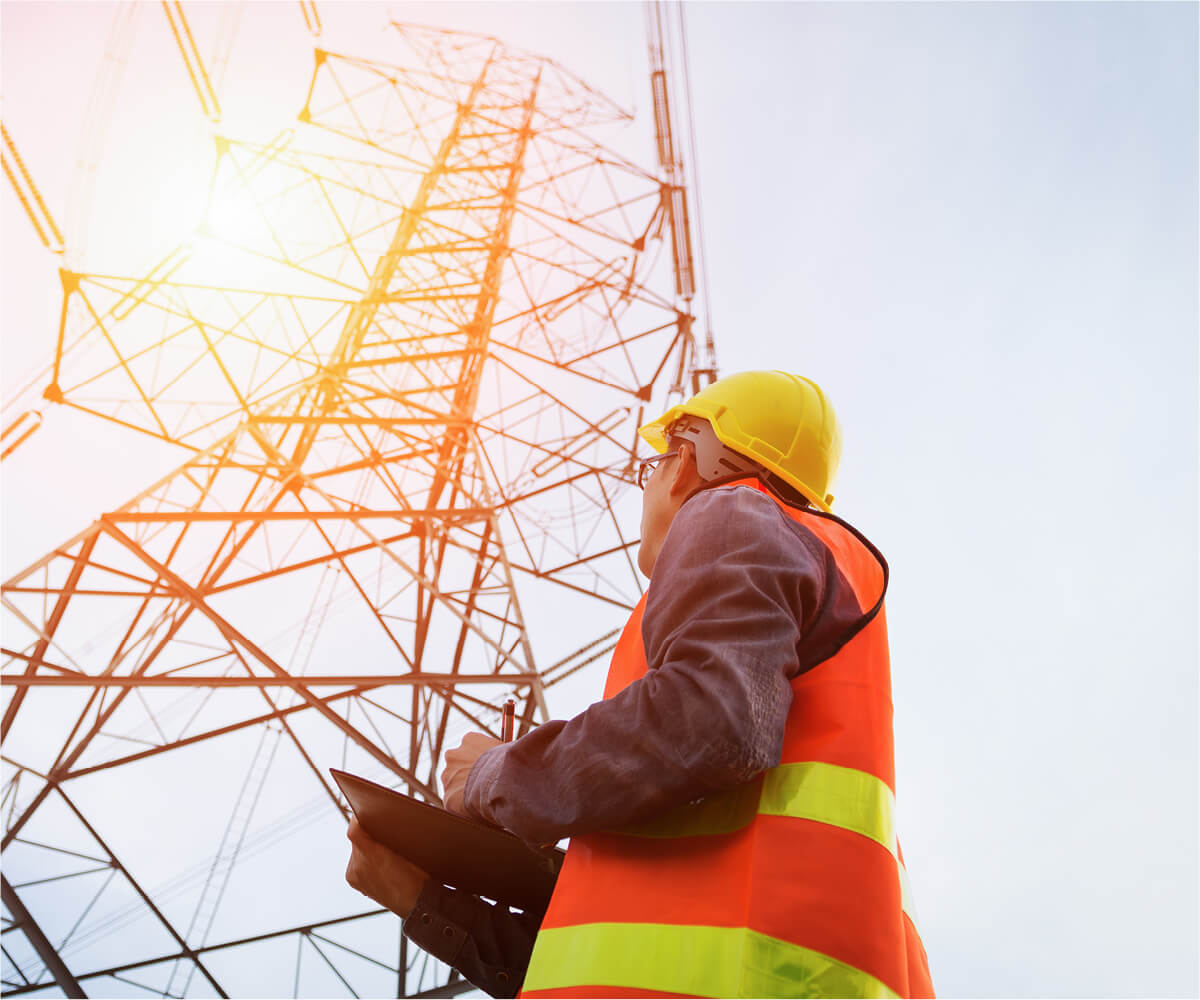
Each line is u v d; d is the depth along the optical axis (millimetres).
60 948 12836
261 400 16391
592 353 20219
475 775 1553
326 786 13398
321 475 16375
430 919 2088
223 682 12516
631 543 18203
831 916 1163
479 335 19156
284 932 13461
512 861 1944
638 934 1224
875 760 1354
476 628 12961
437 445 18312
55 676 12562
